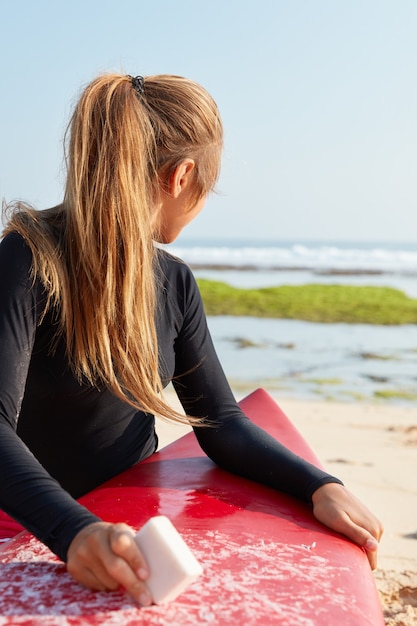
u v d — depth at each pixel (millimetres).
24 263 1516
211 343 1956
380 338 9531
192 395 1926
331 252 30953
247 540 1484
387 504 3150
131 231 1579
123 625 1120
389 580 2367
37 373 1606
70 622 1124
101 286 1568
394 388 6328
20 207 1620
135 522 1537
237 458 1854
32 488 1289
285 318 11469
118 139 1571
